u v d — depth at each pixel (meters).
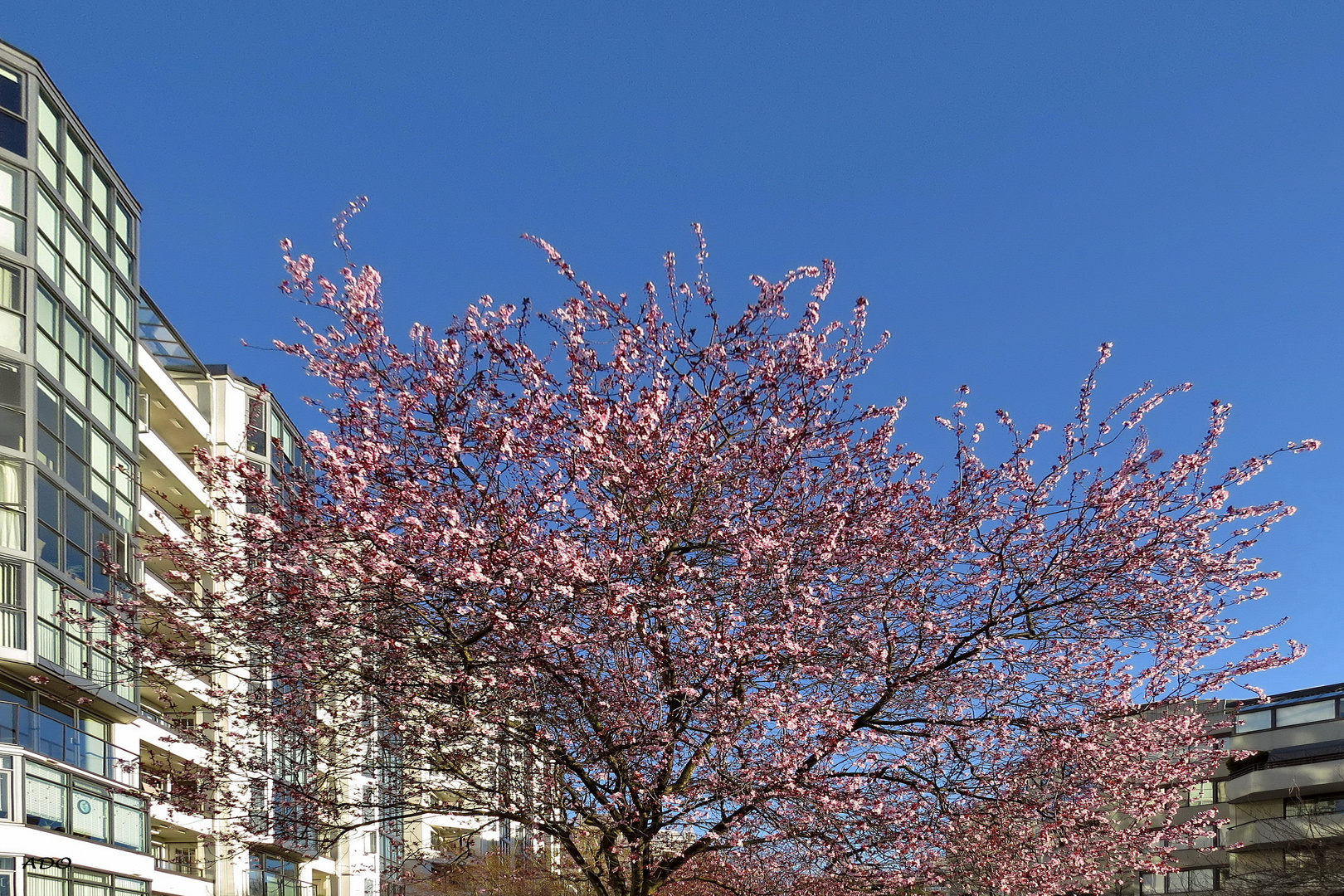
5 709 25.09
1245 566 13.67
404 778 13.38
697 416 13.14
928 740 12.36
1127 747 13.01
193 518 13.12
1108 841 13.11
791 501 13.35
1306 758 39.03
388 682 12.32
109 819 28.41
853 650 12.71
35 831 24.84
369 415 12.58
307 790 13.28
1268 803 40.19
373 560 11.34
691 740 12.08
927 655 12.92
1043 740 12.77
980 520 13.71
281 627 12.64
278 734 13.48
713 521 12.98
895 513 13.49
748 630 11.91
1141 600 13.35
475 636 11.84
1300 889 32.44
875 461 13.86
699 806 12.25
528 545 11.59
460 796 13.26
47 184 29.06
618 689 12.09
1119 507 13.33
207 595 12.86
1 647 25.09
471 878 18.06
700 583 12.40
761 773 11.66
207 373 42.38
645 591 11.82
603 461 12.02
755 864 13.17
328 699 13.23
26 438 26.72
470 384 12.65
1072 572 13.07
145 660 13.20
